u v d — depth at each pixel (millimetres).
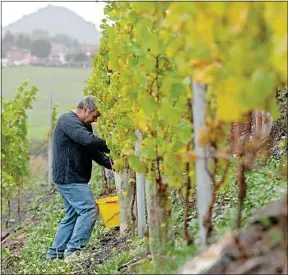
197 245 10344
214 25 7578
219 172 10492
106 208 19969
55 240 19828
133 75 10734
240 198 9844
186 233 10953
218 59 7742
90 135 18922
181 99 9992
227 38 7559
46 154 46500
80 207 19328
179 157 10352
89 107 19406
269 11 6973
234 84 7371
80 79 69375
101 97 18734
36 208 33938
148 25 9945
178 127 10109
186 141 10148
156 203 11273
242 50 7352
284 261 8523
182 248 10773
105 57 18078
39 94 62906
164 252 11039
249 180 13891
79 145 19328
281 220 8828
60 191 19672
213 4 7496
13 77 72125
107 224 20016
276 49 6836
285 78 7613
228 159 9820
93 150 19422
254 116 16453
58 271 16656
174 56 9562
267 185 12508
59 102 59438
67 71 74062
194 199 15336
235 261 8969
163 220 11242
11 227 32281
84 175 19516
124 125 13508
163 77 10062
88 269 16109
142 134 12398
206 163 9445
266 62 7340
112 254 16891
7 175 31297
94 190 28422
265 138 12820
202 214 10086
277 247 8797
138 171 11242
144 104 10242
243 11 7277
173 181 10719
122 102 14039
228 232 9547
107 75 17344
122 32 11766
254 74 7066
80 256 17719
